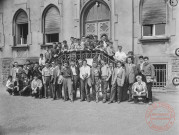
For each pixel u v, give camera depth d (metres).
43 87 12.27
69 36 16.00
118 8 14.30
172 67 12.82
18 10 18.09
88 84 10.59
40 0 17.11
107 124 7.05
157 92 12.76
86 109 9.12
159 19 13.21
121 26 14.19
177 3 12.76
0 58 18.67
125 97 10.90
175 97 11.25
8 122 7.48
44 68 12.02
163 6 13.09
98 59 12.05
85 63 10.75
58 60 13.03
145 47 13.55
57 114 8.41
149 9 13.47
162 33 13.40
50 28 16.92
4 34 18.67
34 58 17.28
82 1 15.64
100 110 8.91
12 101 11.20
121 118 7.69
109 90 10.89
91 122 7.30
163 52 13.09
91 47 12.50
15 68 14.41
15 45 18.44
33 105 10.15
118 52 12.18
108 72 10.48
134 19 13.87
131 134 6.18
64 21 16.16
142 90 9.91
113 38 14.41
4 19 18.67
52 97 12.16
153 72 9.93
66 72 10.91
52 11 16.84
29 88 12.98
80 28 15.73
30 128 6.85
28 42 17.56
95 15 15.57
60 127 6.83
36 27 17.31
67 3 16.08
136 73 10.49
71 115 8.23
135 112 8.45
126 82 10.61
